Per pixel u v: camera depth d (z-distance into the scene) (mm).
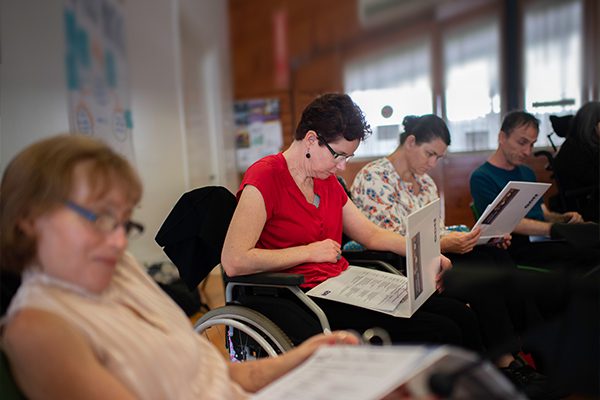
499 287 783
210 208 1586
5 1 2131
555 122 2713
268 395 700
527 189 1897
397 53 3963
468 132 4039
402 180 2143
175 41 3697
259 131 4383
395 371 685
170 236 1572
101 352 780
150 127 3455
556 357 698
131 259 973
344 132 1597
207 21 3938
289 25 3750
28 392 738
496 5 3984
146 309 908
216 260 1610
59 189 773
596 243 939
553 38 4035
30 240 790
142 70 3354
